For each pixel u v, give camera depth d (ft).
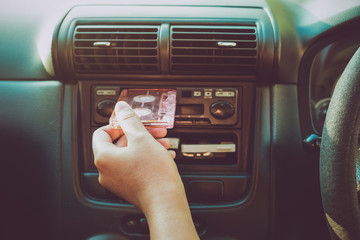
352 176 1.63
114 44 2.85
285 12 3.13
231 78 2.95
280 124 3.03
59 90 3.09
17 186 3.21
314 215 3.12
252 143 3.08
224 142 3.14
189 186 3.14
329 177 1.68
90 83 3.09
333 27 2.83
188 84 3.03
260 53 2.82
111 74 2.97
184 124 3.07
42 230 3.25
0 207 3.28
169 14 2.95
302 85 3.04
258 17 2.94
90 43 2.88
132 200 1.27
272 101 3.02
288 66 2.93
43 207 3.20
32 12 3.26
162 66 2.88
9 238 3.35
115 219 3.14
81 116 3.13
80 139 3.15
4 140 3.17
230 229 3.14
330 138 1.67
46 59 2.94
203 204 3.12
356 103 1.58
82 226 3.17
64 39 2.89
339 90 1.65
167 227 1.05
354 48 2.98
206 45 2.82
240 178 3.11
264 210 3.09
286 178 3.05
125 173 1.23
